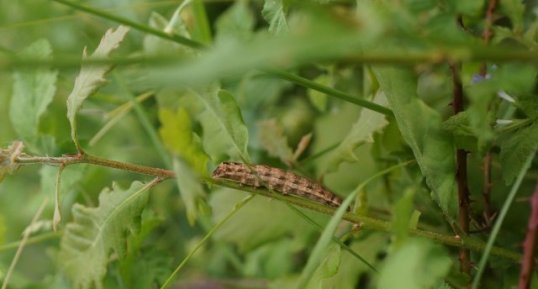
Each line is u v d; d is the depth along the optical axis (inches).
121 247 16.0
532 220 13.9
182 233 23.0
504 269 16.7
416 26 13.6
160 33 14.5
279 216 18.6
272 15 15.7
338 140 19.7
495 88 13.9
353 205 16.8
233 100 15.4
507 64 13.9
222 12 22.9
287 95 22.3
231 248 21.9
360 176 18.5
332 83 18.9
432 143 14.9
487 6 15.4
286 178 15.6
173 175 15.9
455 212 15.6
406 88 14.7
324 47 11.4
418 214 15.3
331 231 13.9
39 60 12.0
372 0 14.1
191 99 17.6
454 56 11.8
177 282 21.7
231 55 11.2
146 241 23.1
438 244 16.1
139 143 23.1
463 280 15.4
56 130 21.1
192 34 19.1
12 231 23.1
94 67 15.6
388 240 17.1
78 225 16.3
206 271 22.3
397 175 17.8
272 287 18.5
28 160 15.7
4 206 23.8
